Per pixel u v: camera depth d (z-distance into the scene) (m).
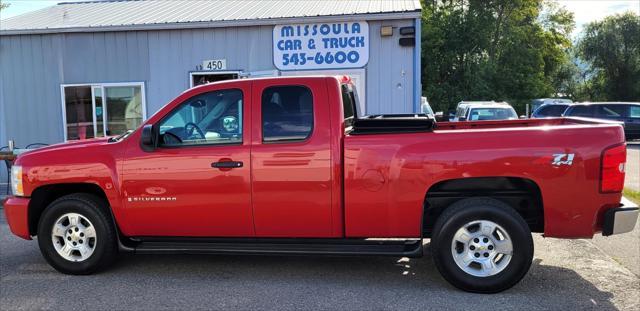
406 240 4.86
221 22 10.99
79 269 5.16
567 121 5.57
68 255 5.19
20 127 11.98
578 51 50.47
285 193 4.75
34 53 11.77
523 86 39.38
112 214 5.08
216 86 4.95
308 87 4.80
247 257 5.80
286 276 5.14
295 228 4.80
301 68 10.96
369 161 4.61
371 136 4.64
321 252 4.76
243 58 11.20
